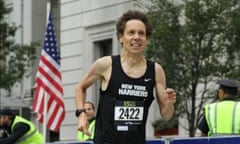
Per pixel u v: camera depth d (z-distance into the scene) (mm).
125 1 34469
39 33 47625
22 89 46812
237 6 20438
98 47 37156
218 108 13492
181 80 21047
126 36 7570
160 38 20516
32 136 17453
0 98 40125
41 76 23734
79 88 7816
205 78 21203
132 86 7590
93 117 16797
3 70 38594
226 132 13328
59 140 39062
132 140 7629
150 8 21125
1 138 17625
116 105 7578
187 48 20594
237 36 20438
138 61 7637
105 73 7660
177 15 20781
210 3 20203
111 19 35688
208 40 20672
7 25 39594
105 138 7598
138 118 7637
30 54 39656
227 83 13523
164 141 13484
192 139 13039
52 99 23672
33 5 47750
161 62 20672
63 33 39594
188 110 22375
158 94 7758
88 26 37531
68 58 38938
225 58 20844
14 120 17500
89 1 37562
